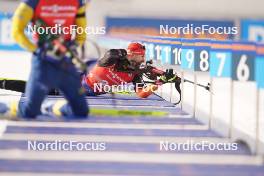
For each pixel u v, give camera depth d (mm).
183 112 18516
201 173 10164
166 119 16906
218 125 16062
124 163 10891
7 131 13953
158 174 10031
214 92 26094
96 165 10641
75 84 14672
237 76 13672
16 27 13539
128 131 14508
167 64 21953
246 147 12836
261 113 19312
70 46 14109
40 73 14000
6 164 10570
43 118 15914
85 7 14656
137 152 11977
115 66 21078
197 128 15391
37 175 9719
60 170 10156
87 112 15867
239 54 13461
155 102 21172
